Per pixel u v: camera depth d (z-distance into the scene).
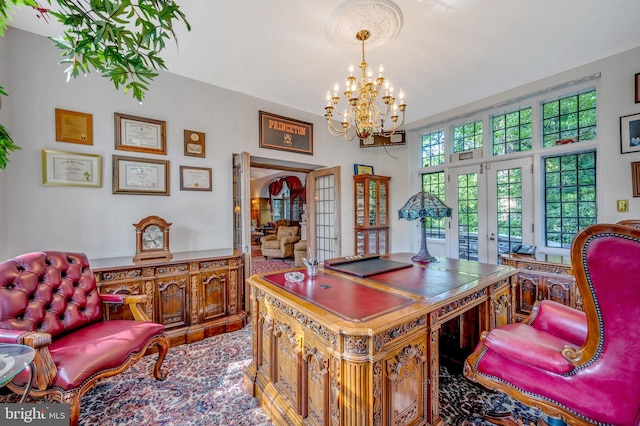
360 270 1.90
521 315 2.64
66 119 2.40
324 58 2.66
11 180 2.17
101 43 1.00
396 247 4.91
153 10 0.93
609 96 2.73
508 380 1.25
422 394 1.30
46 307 1.66
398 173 4.90
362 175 4.59
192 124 3.06
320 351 1.20
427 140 4.71
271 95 3.53
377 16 2.08
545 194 3.40
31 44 2.27
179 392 1.81
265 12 2.03
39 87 2.29
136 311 1.97
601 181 2.80
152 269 2.34
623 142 2.66
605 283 0.92
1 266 1.56
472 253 4.04
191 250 3.04
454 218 4.25
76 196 2.44
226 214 3.29
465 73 3.02
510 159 3.62
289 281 1.69
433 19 2.12
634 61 2.59
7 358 1.11
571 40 2.44
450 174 4.29
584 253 0.95
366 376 1.04
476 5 1.98
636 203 2.60
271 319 1.59
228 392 1.81
